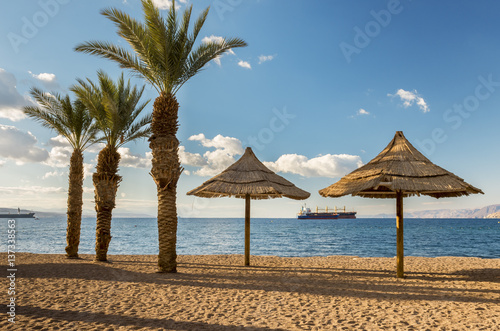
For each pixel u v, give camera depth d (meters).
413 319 5.75
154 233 59.75
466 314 6.05
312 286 8.71
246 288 8.43
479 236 55.75
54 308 6.29
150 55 11.27
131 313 6.06
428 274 10.76
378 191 12.48
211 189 12.21
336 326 5.38
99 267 11.70
